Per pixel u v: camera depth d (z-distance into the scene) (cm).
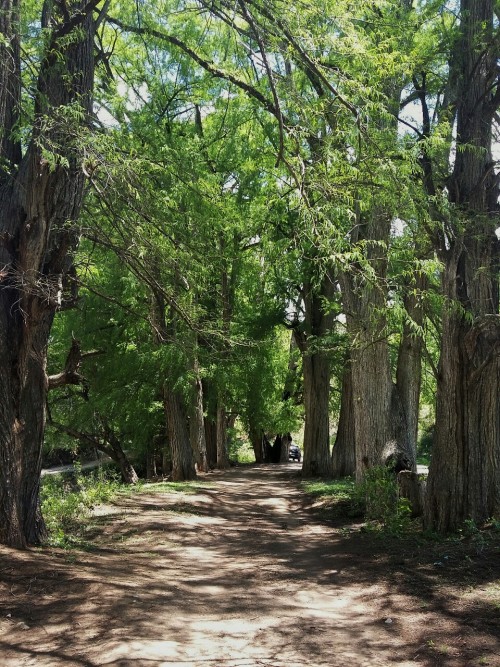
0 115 863
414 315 1372
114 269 1441
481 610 624
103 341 2228
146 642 544
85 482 1814
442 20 1228
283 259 1406
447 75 1248
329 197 802
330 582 808
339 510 1518
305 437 2686
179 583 795
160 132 1591
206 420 3597
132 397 2317
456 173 1121
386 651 536
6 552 817
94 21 1009
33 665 492
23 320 904
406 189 876
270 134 1766
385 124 1170
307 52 803
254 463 4412
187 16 1557
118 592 695
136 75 1897
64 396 2330
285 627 609
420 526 1109
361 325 1279
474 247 1053
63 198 905
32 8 1113
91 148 839
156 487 1981
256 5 779
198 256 1172
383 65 1010
